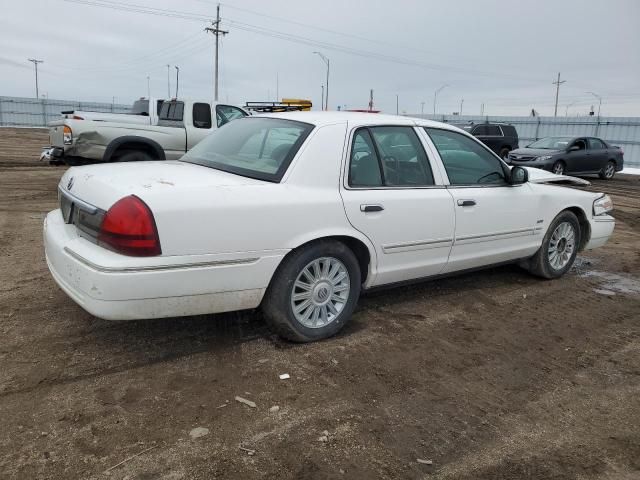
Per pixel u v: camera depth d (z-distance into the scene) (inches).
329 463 105.3
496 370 147.6
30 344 148.0
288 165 148.9
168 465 102.3
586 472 106.9
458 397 132.4
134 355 144.7
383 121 172.6
